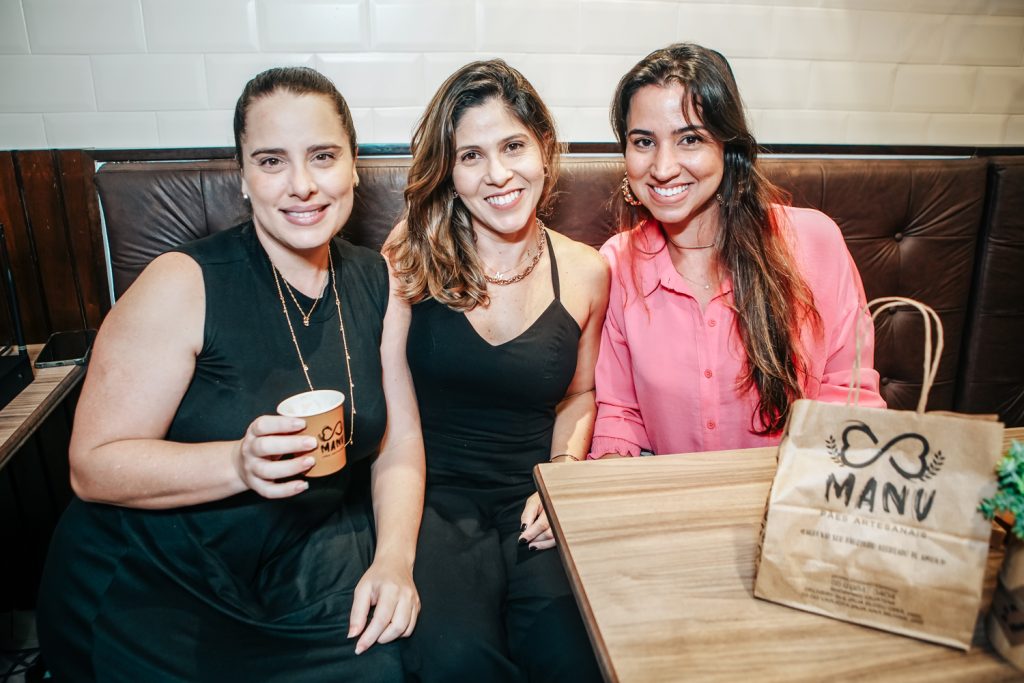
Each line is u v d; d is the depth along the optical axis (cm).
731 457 105
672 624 73
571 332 145
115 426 108
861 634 72
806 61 203
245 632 108
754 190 132
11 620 164
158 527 112
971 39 208
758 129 207
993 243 196
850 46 203
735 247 133
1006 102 215
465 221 138
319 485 122
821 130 210
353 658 103
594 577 79
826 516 73
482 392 142
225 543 114
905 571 71
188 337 111
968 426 68
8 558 165
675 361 141
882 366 201
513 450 147
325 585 117
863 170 189
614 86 197
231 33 178
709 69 119
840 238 145
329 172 113
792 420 75
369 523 135
